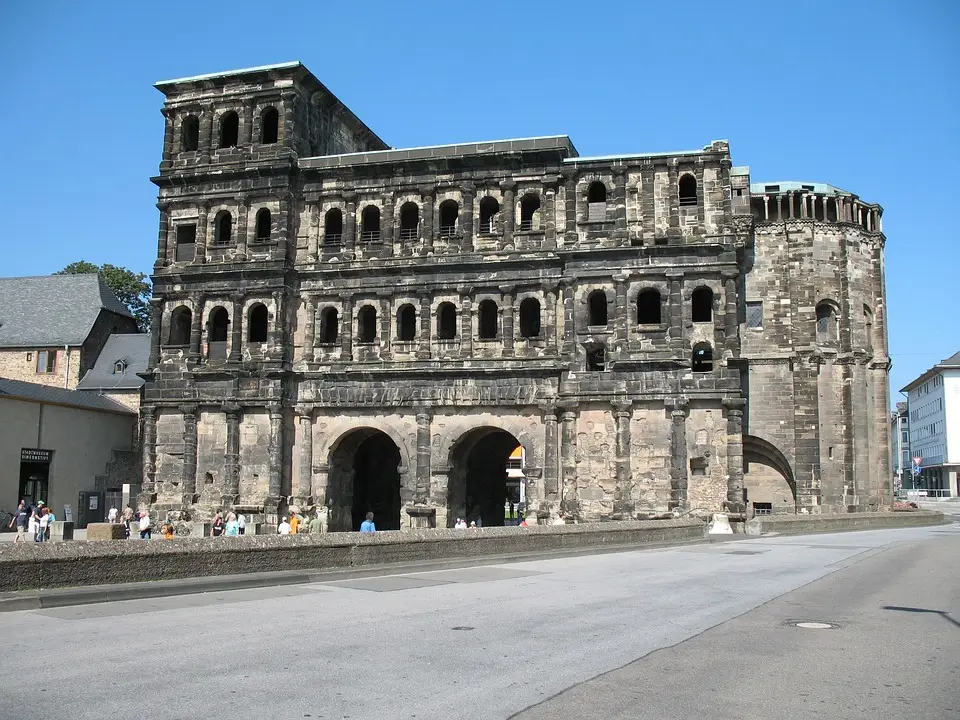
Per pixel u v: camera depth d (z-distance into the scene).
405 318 81.00
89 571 28.84
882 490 91.31
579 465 72.25
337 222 81.06
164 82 82.00
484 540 44.81
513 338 74.69
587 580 36.03
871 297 93.12
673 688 17.31
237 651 20.52
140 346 104.00
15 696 16.47
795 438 87.38
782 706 16.11
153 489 78.69
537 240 75.12
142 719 15.06
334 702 16.19
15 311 108.00
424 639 22.12
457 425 74.88
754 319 89.94
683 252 72.00
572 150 77.81
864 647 21.53
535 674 18.42
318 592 31.91
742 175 83.12
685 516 69.19
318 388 77.50
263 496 76.31
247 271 78.38
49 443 86.25
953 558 47.41
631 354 71.81
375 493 87.44
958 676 18.59
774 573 39.09
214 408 78.44
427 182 77.56
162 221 81.75
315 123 83.75
